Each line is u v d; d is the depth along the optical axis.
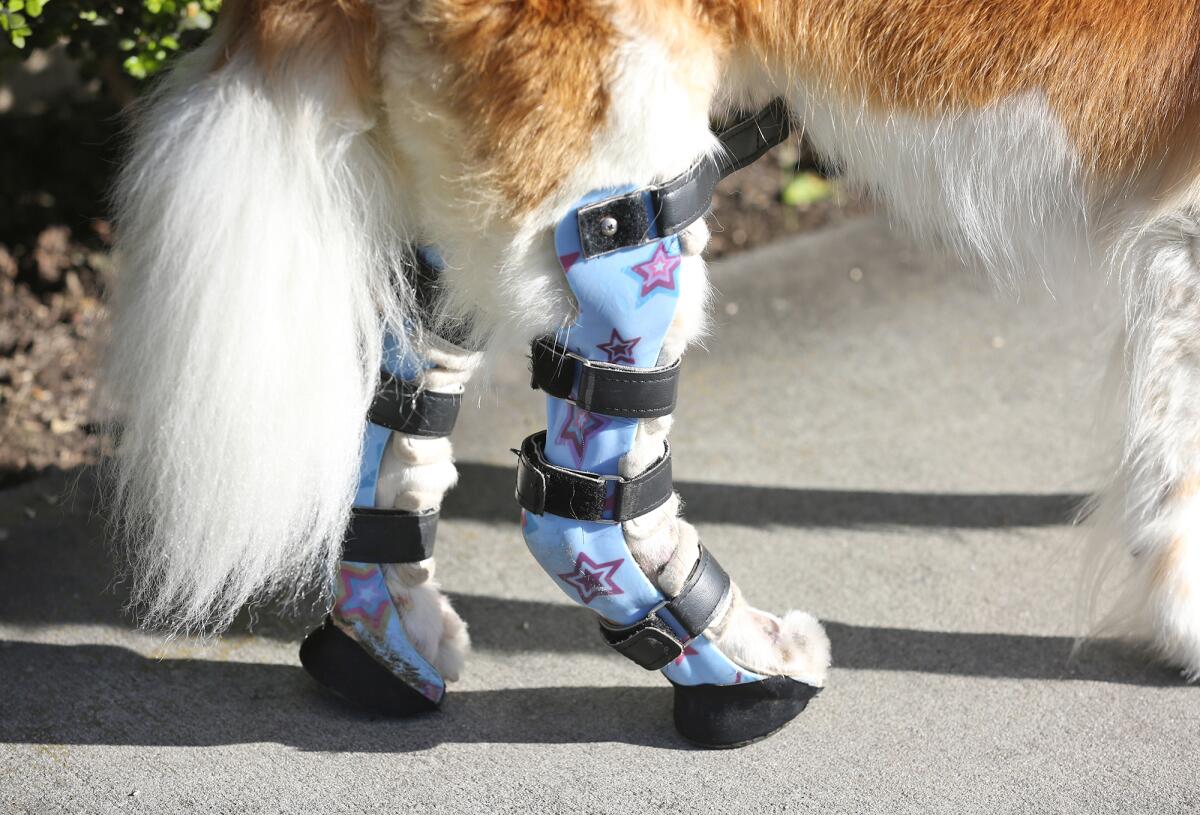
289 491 1.64
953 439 2.18
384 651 1.79
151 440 1.64
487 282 1.64
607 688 1.85
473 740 1.79
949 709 1.82
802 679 1.77
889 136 1.67
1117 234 1.72
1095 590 1.84
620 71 1.58
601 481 1.67
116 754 1.78
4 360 2.19
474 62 1.58
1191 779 1.75
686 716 1.78
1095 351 1.90
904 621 1.92
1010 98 1.65
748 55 1.63
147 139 1.62
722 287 2.53
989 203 1.69
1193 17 1.64
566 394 1.66
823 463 2.14
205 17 2.03
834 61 1.63
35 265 2.29
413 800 1.74
